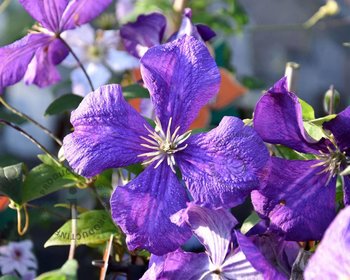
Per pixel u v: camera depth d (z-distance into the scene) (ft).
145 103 1.91
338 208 1.63
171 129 1.56
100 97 1.53
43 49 1.85
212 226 1.51
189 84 1.55
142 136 1.54
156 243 1.49
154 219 1.50
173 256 1.53
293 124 1.50
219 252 1.51
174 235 1.50
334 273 1.28
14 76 1.81
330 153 1.54
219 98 2.23
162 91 1.55
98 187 1.81
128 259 1.78
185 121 1.56
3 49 1.73
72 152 1.51
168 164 1.54
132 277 1.74
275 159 1.51
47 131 1.85
